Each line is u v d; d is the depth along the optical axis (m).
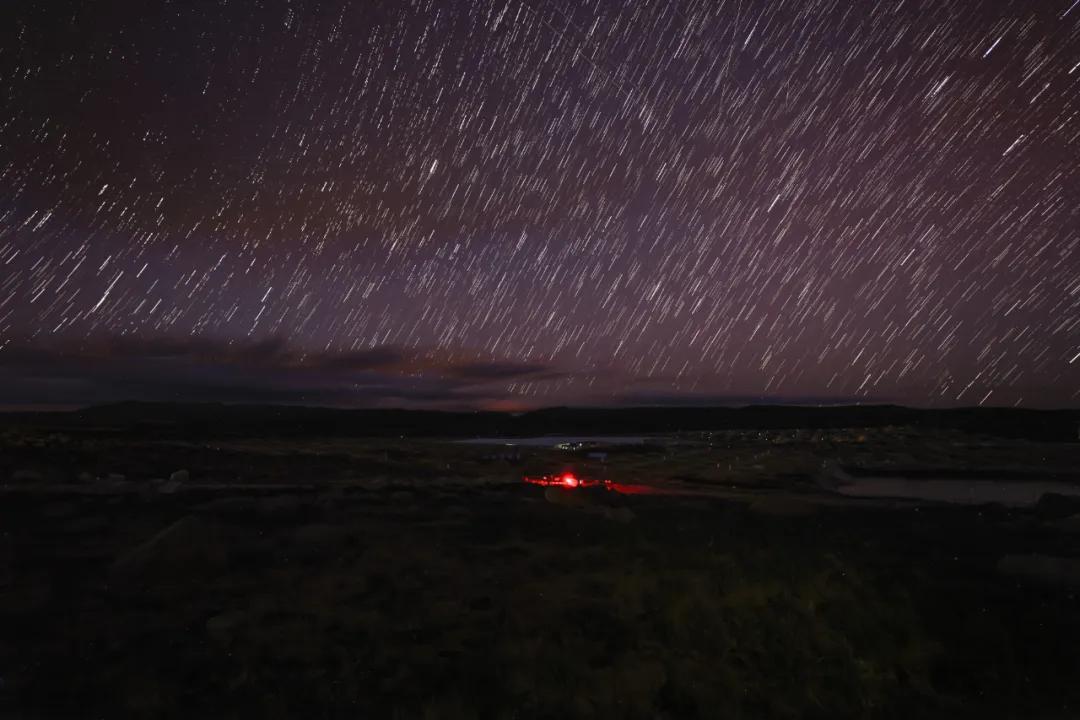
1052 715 5.10
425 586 7.55
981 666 5.75
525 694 4.92
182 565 7.80
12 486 13.59
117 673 5.33
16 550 8.85
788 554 7.58
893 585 6.82
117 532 9.94
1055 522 11.28
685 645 5.56
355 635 6.18
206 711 4.84
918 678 5.50
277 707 4.86
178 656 5.70
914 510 12.91
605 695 4.86
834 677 5.29
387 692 5.12
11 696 4.98
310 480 16.88
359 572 7.92
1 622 6.39
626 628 6.00
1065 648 6.08
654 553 8.52
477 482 16.16
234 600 7.07
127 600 7.05
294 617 6.56
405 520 11.29
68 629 6.25
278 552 8.95
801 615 5.82
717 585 6.48
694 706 4.93
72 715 4.72
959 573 7.99
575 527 10.69
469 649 5.85
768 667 5.36
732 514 12.28
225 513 11.47
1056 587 7.53
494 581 7.71
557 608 6.69
